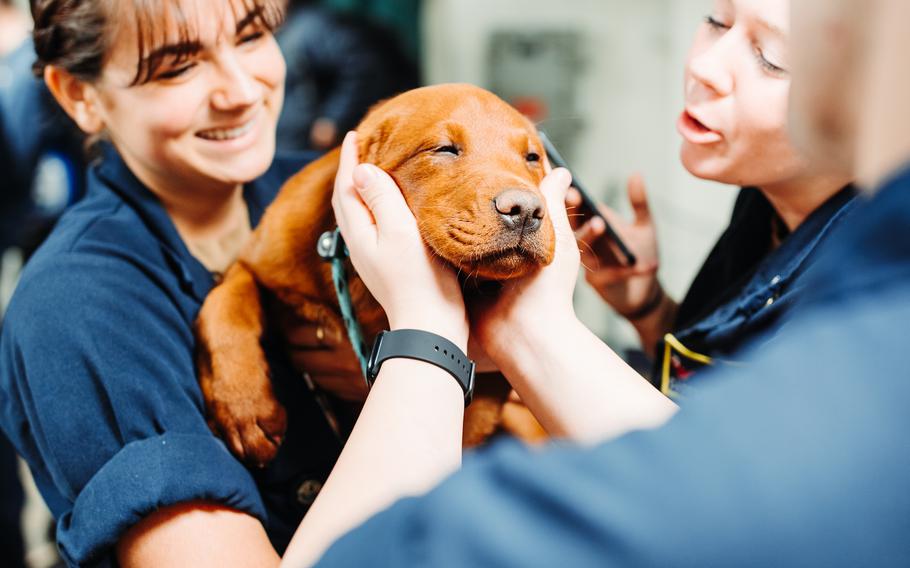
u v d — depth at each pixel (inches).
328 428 68.8
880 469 23.0
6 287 177.3
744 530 23.2
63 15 63.7
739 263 78.8
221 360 63.7
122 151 69.8
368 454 40.6
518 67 196.2
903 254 24.8
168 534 55.4
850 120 27.3
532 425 76.9
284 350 70.2
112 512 54.1
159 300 64.0
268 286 68.4
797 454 23.5
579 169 184.7
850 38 26.6
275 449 63.6
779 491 23.3
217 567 54.9
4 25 161.0
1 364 64.1
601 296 87.6
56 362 58.8
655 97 181.8
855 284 25.5
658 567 23.5
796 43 28.5
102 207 67.6
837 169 30.5
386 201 52.2
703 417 25.3
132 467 55.3
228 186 72.1
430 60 209.9
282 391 68.3
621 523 23.9
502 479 26.2
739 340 66.8
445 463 41.0
